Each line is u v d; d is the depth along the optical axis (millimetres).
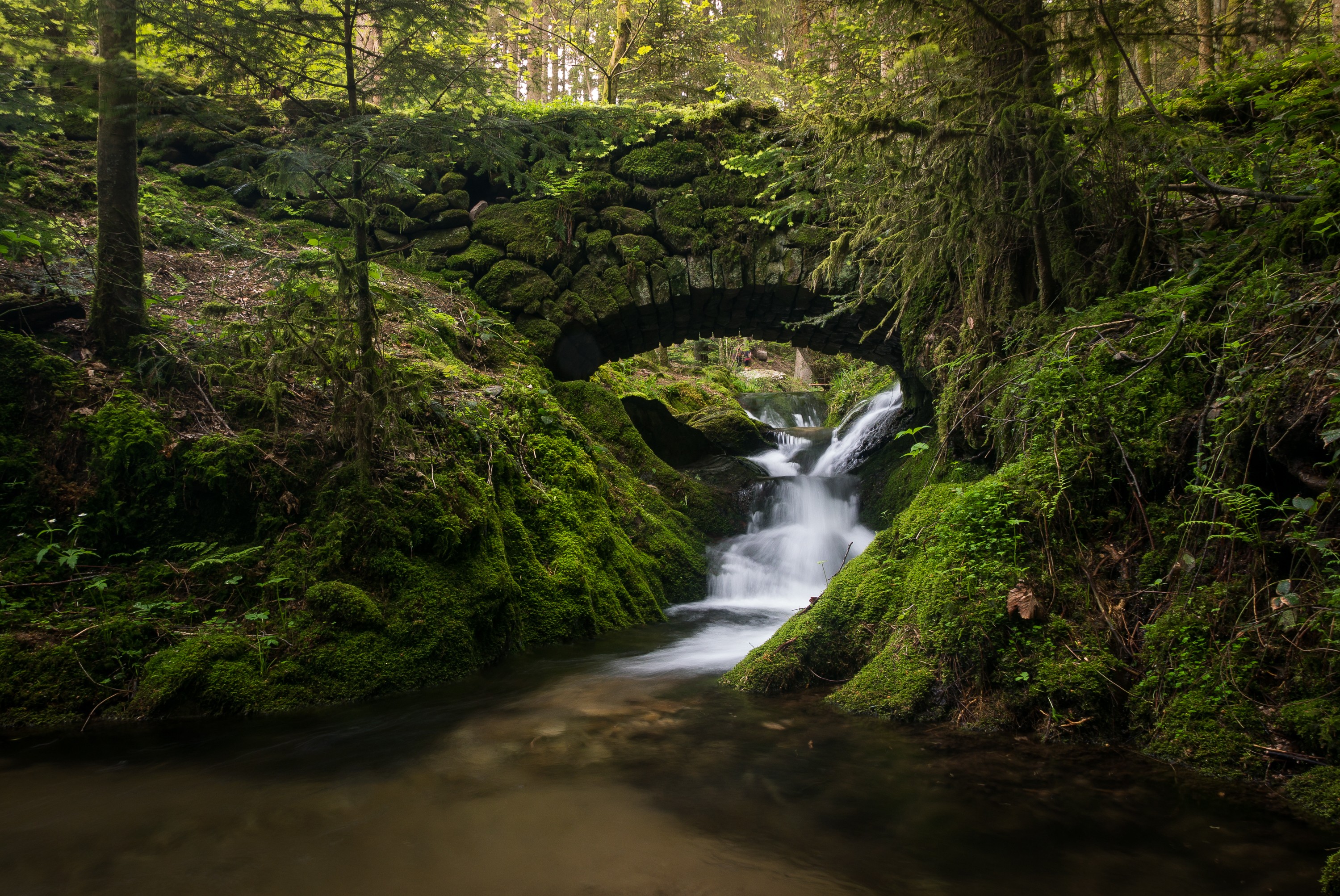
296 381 5723
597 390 9633
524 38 12039
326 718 4035
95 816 2820
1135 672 3406
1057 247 5199
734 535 9461
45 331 5219
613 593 6738
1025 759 3150
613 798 2947
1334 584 2961
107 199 5242
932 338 7066
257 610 4508
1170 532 3639
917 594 4145
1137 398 3984
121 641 4117
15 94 5043
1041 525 3889
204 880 2346
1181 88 6969
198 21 4473
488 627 5250
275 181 4902
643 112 9328
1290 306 3381
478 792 3033
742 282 9133
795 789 2969
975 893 2193
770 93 13266
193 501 4801
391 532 4934
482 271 9242
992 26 4895
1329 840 2420
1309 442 3217
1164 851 2389
